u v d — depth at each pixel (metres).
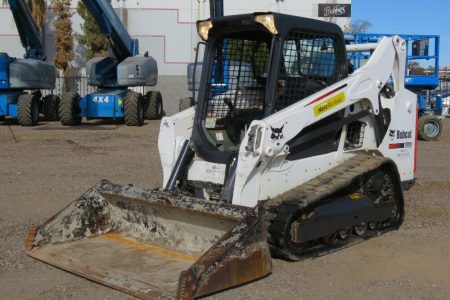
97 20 19.91
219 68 6.21
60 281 5.11
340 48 6.25
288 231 5.27
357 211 5.96
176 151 6.21
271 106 5.58
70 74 30.41
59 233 5.81
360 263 5.54
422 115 16.34
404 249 5.97
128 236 5.96
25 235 6.47
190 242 5.51
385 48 6.62
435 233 6.57
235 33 6.14
